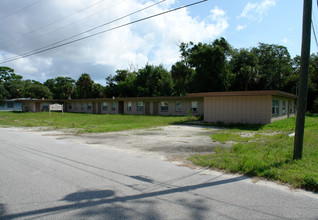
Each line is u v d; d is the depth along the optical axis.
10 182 4.77
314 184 4.37
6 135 12.62
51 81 79.31
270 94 15.71
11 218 3.27
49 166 6.05
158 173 5.46
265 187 4.54
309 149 7.56
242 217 3.33
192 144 9.45
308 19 6.09
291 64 47.19
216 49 33.09
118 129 14.77
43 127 16.77
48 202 3.80
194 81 36.59
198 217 3.32
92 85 59.84
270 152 7.18
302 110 6.25
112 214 3.40
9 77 77.19
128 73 57.19
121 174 5.37
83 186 4.57
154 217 3.31
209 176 5.24
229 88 36.78
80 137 11.75
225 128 15.58
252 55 38.59
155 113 30.69
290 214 3.43
